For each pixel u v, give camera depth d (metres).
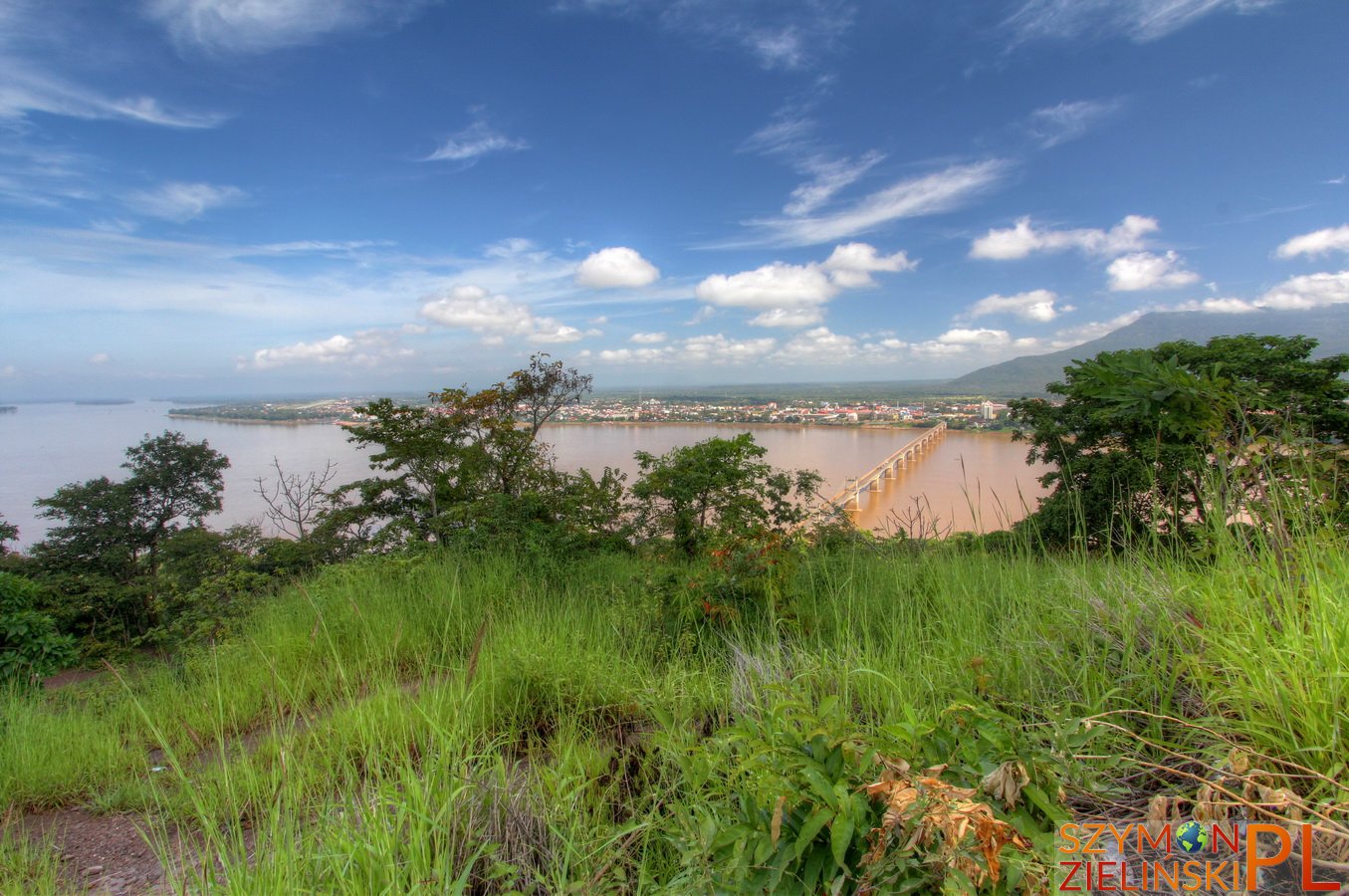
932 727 1.89
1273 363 10.44
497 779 2.70
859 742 1.86
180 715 4.80
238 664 5.64
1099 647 2.90
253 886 2.11
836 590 5.04
